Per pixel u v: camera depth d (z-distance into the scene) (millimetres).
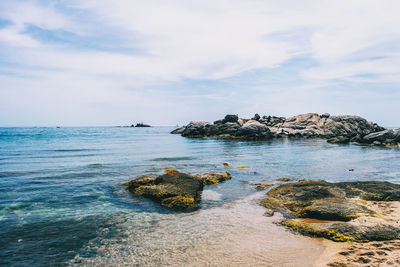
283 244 7617
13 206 11047
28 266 6441
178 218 9938
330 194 11914
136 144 48344
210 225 9203
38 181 15758
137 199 12453
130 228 8914
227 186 15219
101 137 75188
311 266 6277
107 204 11641
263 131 69500
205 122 83375
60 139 60531
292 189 12914
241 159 27297
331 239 7820
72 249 7359
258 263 6473
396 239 7586
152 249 7336
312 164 24000
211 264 6449
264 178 17594
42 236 8180
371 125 77688
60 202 11781
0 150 33406
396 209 10367
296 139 65875
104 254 7070
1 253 7047
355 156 30438
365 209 9742
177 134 98688
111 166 21656
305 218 9953
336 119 78312
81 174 18078
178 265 6430
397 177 18219
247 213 10523
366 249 7016
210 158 27844
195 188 13148
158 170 19953
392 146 43969
